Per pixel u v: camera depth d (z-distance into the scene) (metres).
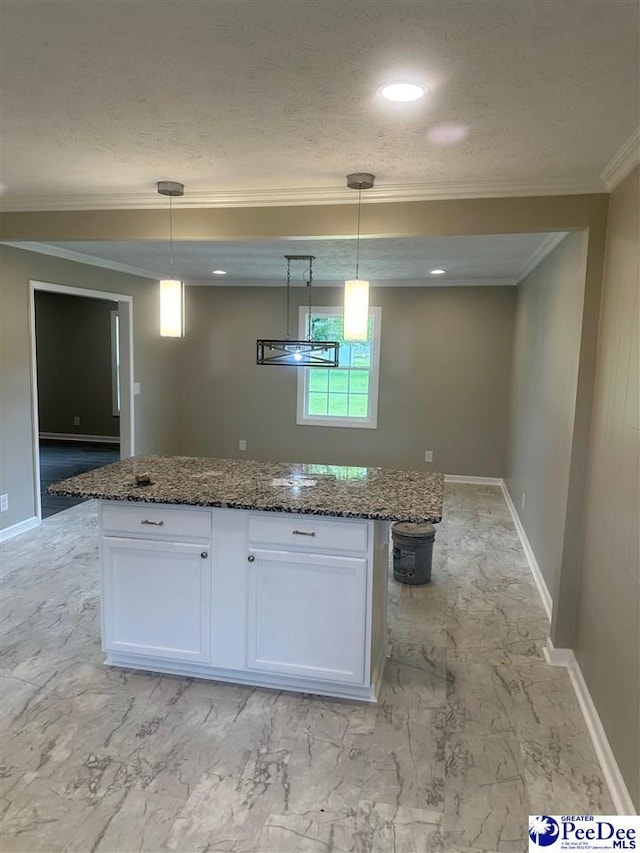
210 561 2.53
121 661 2.76
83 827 1.83
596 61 1.57
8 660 2.81
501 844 1.80
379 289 6.61
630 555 2.02
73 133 2.20
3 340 4.43
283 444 7.10
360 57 1.58
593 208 2.61
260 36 1.48
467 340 6.48
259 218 3.03
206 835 1.81
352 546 2.37
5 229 3.29
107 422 9.11
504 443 6.52
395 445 6.81
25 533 4.71
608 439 2.38
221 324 7.04
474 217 2.77
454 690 2.62
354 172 2.61
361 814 1.90
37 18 1.41
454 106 1.89
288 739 2.26
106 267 5.60
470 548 4.56
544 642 3.08
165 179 2.79
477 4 1.31
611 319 2.45
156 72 1.69
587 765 2.15
